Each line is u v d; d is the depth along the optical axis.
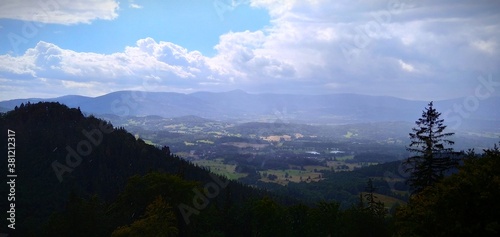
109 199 86.75
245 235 65.88
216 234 59.19
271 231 59.66
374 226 50.16
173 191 60.44
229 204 75.44
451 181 24.09
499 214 20.47
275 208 61.59
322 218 58.62
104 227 59.69
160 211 50.88
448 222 22.25
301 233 60.31
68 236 57.62
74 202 62.28
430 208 23.83
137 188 61.22
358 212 51.62
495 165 23.23
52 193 83.12
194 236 62.56
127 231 46.81
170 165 116.25
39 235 62.44
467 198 21.80
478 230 20.91
